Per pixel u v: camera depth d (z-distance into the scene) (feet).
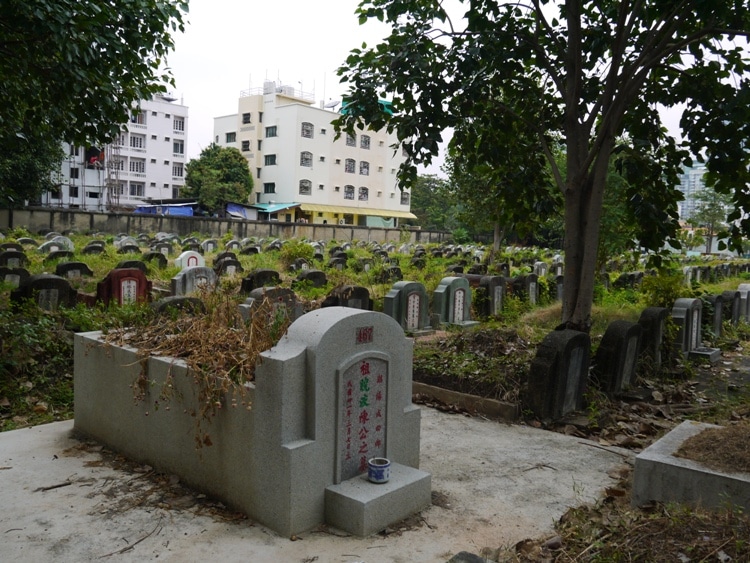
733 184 28.25
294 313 30.83
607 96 26.76
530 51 27.81
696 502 13.08
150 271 56.34
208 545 12.73
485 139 31.55
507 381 24.08
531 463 18.28
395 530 13.65
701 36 24.99
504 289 48.03
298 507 13.16
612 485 16.74
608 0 28.35
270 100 176.14
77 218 119.24
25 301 31.96
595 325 37.83
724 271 89.15
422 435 20.72
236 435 14.08
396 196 196.65
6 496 14.84
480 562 10.66
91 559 12.15
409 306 39.81
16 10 25.48
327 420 13.67
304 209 171.94
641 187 30.78
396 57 25.80
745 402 25.84
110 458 17.43
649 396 26.21
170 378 15.57
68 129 32.17
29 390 24.03
